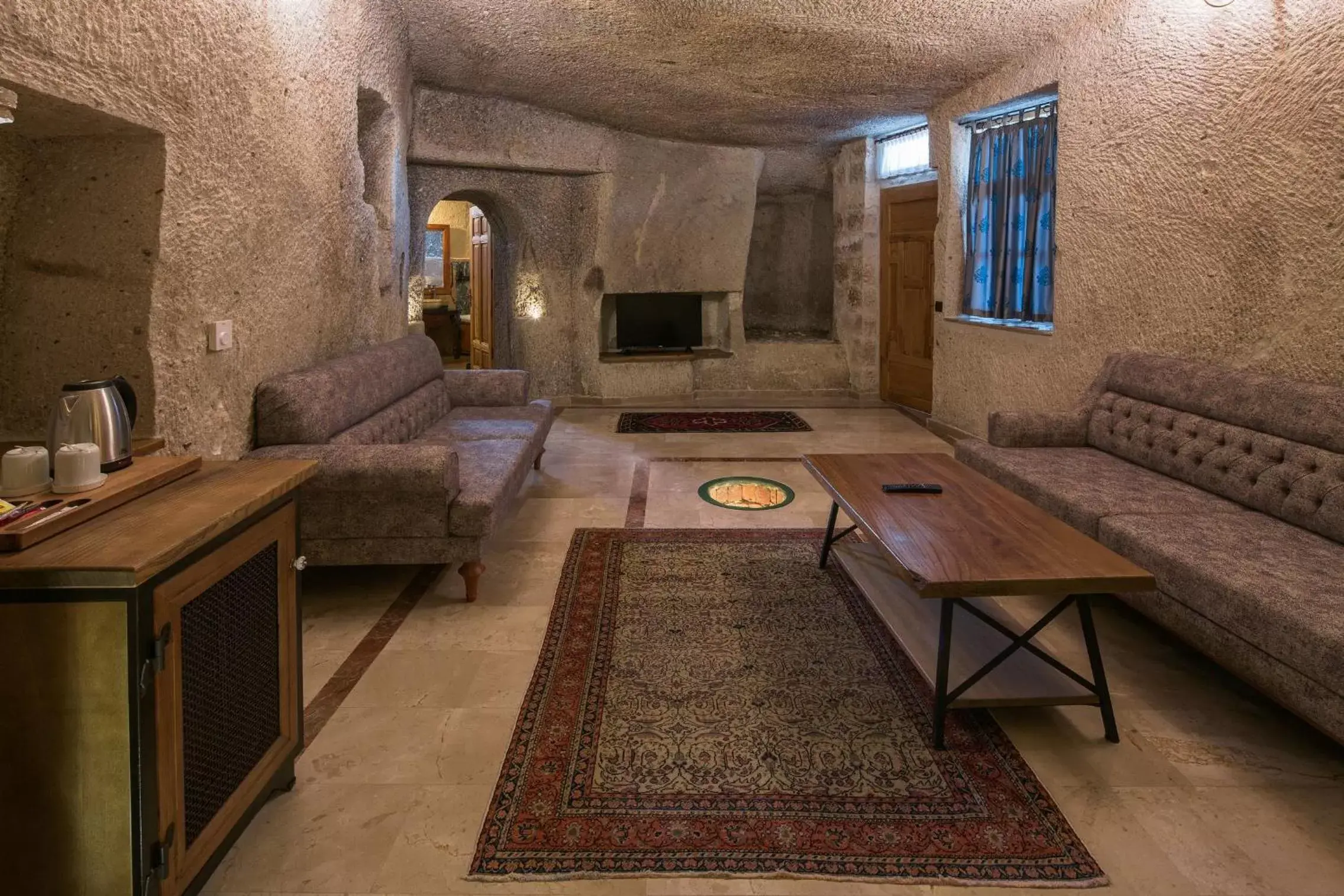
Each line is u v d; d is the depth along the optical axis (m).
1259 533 2.70
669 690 2.46
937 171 6.31
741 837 1.82
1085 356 4.53
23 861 1.39
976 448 3.95
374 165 4.93
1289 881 1.69
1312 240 3.11
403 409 4.22
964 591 2.05
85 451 1.66
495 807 1.91
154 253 2.54
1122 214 4.17
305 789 1.99
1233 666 2.25
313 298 3.75
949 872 1.71
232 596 1.67
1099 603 3.17
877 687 2.49
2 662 1.34
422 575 3.43
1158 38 3.85
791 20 4.54
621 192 7.20
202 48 2.69
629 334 7.77
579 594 3.19
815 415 7.20
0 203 2.51
